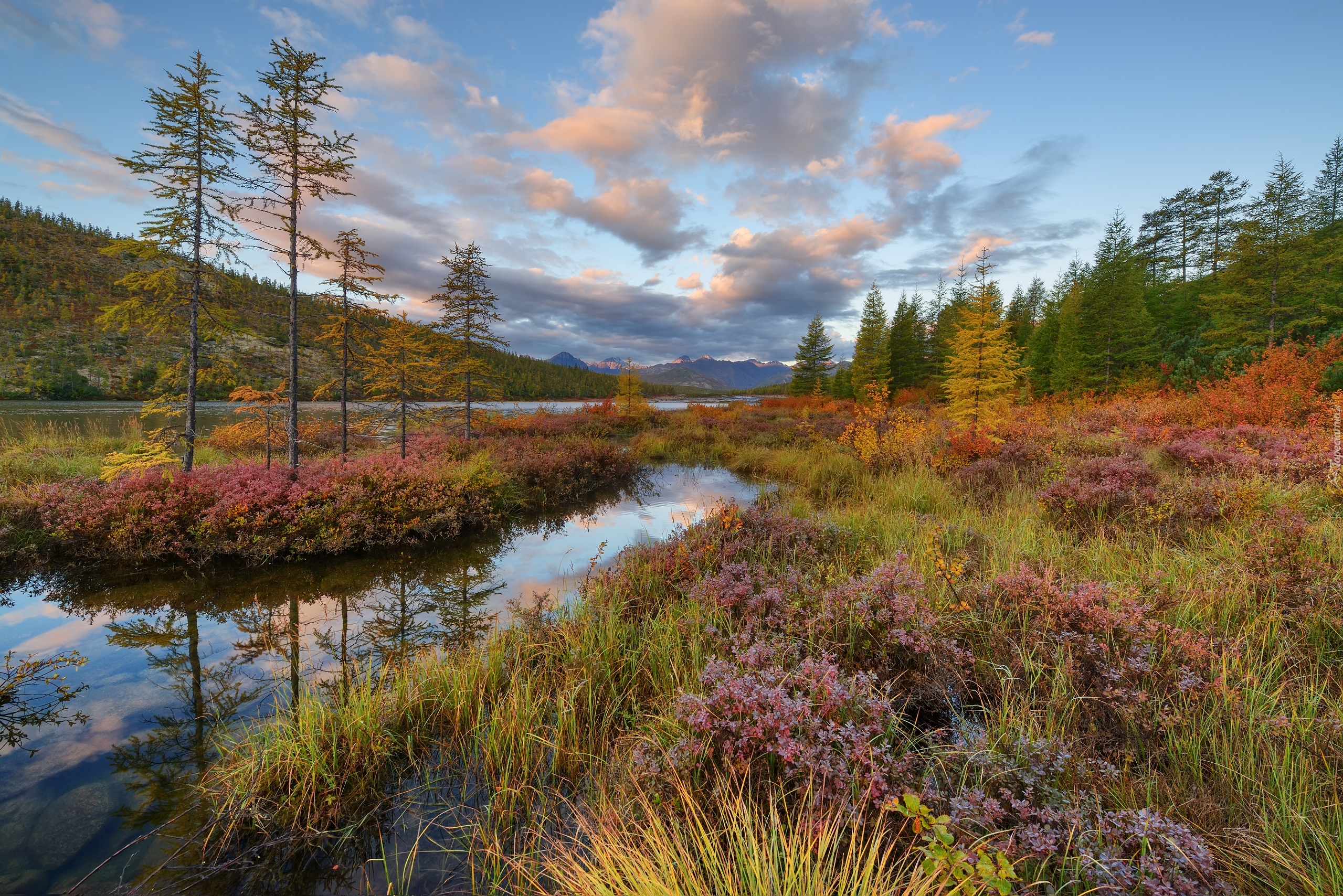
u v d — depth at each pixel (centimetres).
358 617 622
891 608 405
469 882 268
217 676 489
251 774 327
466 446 1691
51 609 639
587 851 272
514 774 340
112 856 287
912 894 187
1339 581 397
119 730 405
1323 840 204
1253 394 1344
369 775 338
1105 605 393
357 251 1294
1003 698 324
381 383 1430
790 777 260
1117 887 179
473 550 881
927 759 270
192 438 1029
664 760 290
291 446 1066
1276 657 337
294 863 283
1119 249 3697
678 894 199
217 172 973
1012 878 177
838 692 284
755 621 430
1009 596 436
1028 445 1165
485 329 1897
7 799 329
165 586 712
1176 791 254
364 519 891
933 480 1067
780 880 207
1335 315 2373
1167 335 3222
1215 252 3797
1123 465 805
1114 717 311
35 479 1081
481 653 486
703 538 674
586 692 404
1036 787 241
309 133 1038
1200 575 448
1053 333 3600
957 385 1566
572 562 824
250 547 805
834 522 775
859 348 4531
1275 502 618
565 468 1409
